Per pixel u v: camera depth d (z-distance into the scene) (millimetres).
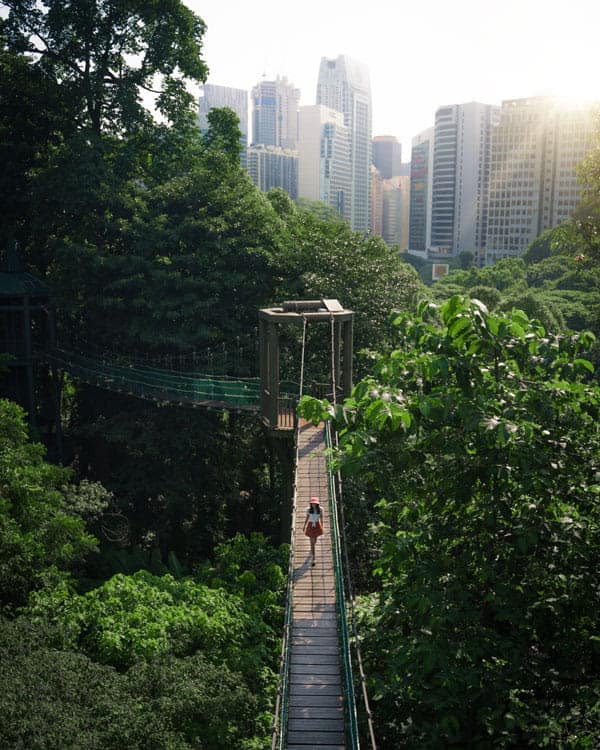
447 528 12531
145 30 39188
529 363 12539
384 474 12227
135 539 34375
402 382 12742
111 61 40062
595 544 11867
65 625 15883
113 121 40562
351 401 11789
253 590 22016
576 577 11688
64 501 24234
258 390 31297
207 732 14164
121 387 32562
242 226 34938
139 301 32531
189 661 15047
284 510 27516
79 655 13984
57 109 39562
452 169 195500
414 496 13359
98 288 34344
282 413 27625
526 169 168875
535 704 11547
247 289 34156
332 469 13539
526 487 11055
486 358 12469
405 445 12242
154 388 31859
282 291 33938
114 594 17469
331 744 11852
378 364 13336
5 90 39188
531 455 11219
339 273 33656
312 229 37281
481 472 11516
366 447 12188
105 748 11562
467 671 11555
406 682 12188
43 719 11352
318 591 16438
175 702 13375
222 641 17031
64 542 20328
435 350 12188
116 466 37188
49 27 38062
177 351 35500
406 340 13477
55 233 38875
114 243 35906
